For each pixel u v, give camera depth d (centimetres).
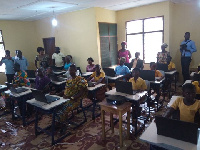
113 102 248
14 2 409
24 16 612
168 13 512
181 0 507
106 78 423
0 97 536
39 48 585
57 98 281
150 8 543
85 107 390
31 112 383
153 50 577
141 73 364
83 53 592
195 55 531
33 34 743
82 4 482
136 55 530
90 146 259
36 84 372
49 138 290
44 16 645
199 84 255
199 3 499
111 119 287
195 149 132
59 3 451
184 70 502
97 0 445
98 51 554
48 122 351
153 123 182
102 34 564
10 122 361
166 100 424
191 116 172
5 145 277
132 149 246
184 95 172
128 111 261
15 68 386
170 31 537
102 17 558
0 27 641
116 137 278
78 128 315
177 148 136
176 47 561
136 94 275
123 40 630
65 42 636
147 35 578
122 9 599
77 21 577
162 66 429
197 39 521
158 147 160
